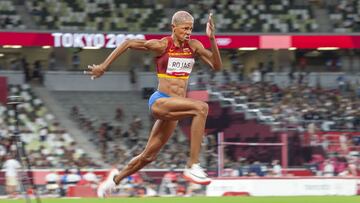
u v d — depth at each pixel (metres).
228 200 42.53
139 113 89.62
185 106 24.34
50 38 89.62
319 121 83.75
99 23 93.31
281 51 97.81
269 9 98.19
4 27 89.44
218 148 64.81
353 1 100.12
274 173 66.19
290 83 93.44
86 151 79.50
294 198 44.19
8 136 68.88
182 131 79.19
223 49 95.94
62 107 88.38
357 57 99.00
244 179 59.44
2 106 84.44
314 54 98.50
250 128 82.50
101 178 65.12
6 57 93.44
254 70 95.31
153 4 97.25
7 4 91.88
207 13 96.44
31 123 83.38
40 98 88.94
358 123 84.38
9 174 59.09
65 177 63.25
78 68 94.50
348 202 40.78
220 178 59.56
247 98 86.94
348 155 70.56
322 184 59.97
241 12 97.19
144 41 24.66
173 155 75.69
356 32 95.81
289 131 79.94
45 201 41.16
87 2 95.00
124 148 80.81
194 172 24.62
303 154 70.00
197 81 89.31
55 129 82.94
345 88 93.69
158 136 26.67
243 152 69.88
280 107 86.62
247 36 93.69
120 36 91.56
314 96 90.75
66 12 93.12
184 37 24.56
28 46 90.56
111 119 87.75
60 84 92.25
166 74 24.91
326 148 71.06
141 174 64.25
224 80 90.62
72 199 43.41
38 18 91.44
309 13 98.38
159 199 43.72
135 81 93.69
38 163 73.25
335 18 97.88
